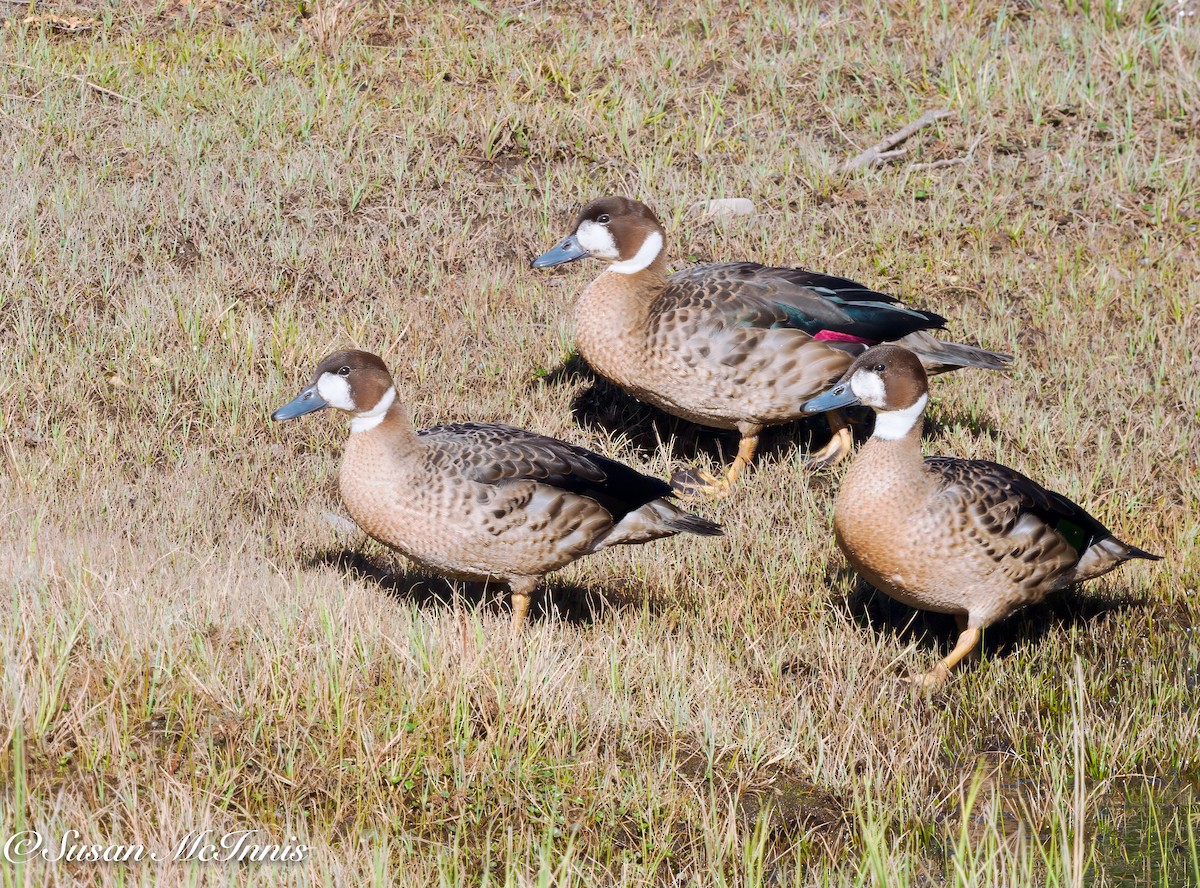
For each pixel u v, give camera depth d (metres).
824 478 13.02
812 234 16.16
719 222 16.38
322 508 11.74
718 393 12.38
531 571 9.92
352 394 9.45
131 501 11.29
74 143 16.59
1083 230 16.81
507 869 7.03
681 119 18.66
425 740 8.20
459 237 15.85
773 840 8.20
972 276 15.75
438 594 10.83
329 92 18.25
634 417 13.94
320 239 15.61
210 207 15.51
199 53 19.08
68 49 18.73
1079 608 11.41
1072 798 8.69
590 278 15.69
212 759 7.68
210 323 13.84
